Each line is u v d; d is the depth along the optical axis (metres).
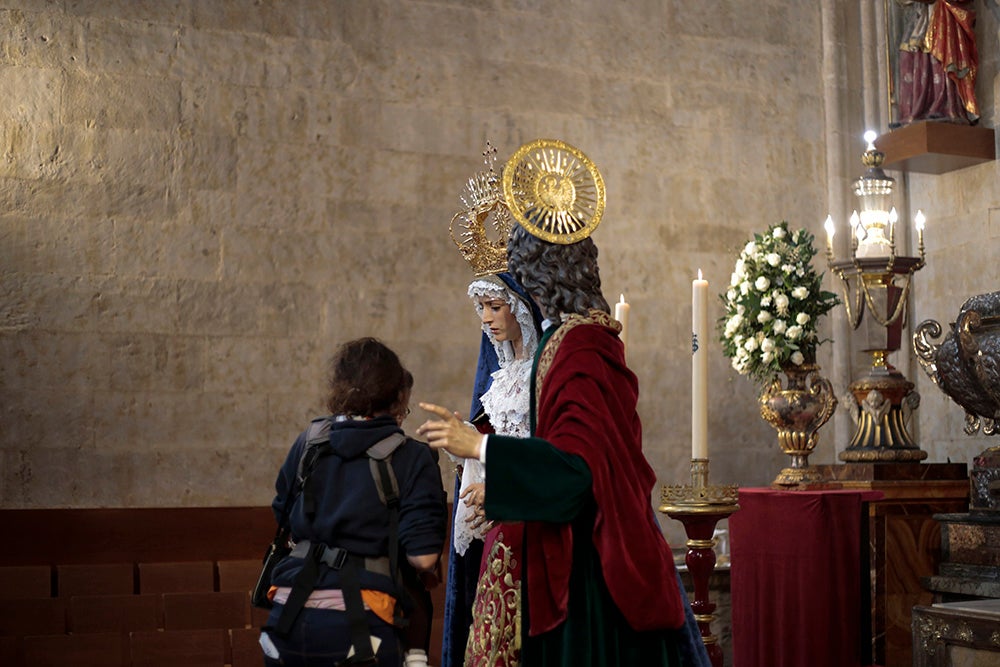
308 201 7.45
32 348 6.84
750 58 8.62
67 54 7.04
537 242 3.17
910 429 8.17
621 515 2.88
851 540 5.45
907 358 8.25
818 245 8.62
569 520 2.84
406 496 3.19
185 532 6.95
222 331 7.20
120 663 6.28
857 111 8.77
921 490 6.00
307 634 3.05
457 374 7.64
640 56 8.33
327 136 7.52
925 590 5.92
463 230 7.74
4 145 6.88
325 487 3.19
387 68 7.69
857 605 5.42
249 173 7.34
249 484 7.16
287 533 3.31
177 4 7.28
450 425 2.83
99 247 7.01
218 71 7.33
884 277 6.50
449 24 7.86
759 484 8.30
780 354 6.40
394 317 7.55
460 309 7.70
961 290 7.97
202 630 6.43
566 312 3.16
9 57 6.94
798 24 8.79
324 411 7.34
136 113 7.14
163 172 7.17
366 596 3.09
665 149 8.31
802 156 8.67
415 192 7.68
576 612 2.92
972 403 5.48
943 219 8.15
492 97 7.91
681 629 3.02
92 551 6.77
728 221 8.42
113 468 6.92
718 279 8.34
